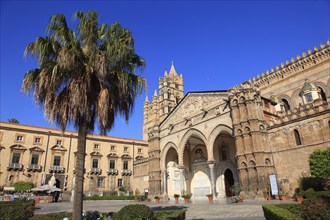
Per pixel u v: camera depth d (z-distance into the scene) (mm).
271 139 33406
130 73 18453
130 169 74125
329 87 43719
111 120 18094
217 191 46688
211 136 41000
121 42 17266
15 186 56031
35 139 62594
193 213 23000
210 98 42938
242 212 21109
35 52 15461
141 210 13227
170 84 103188
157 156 52656
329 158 26062
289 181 30375
